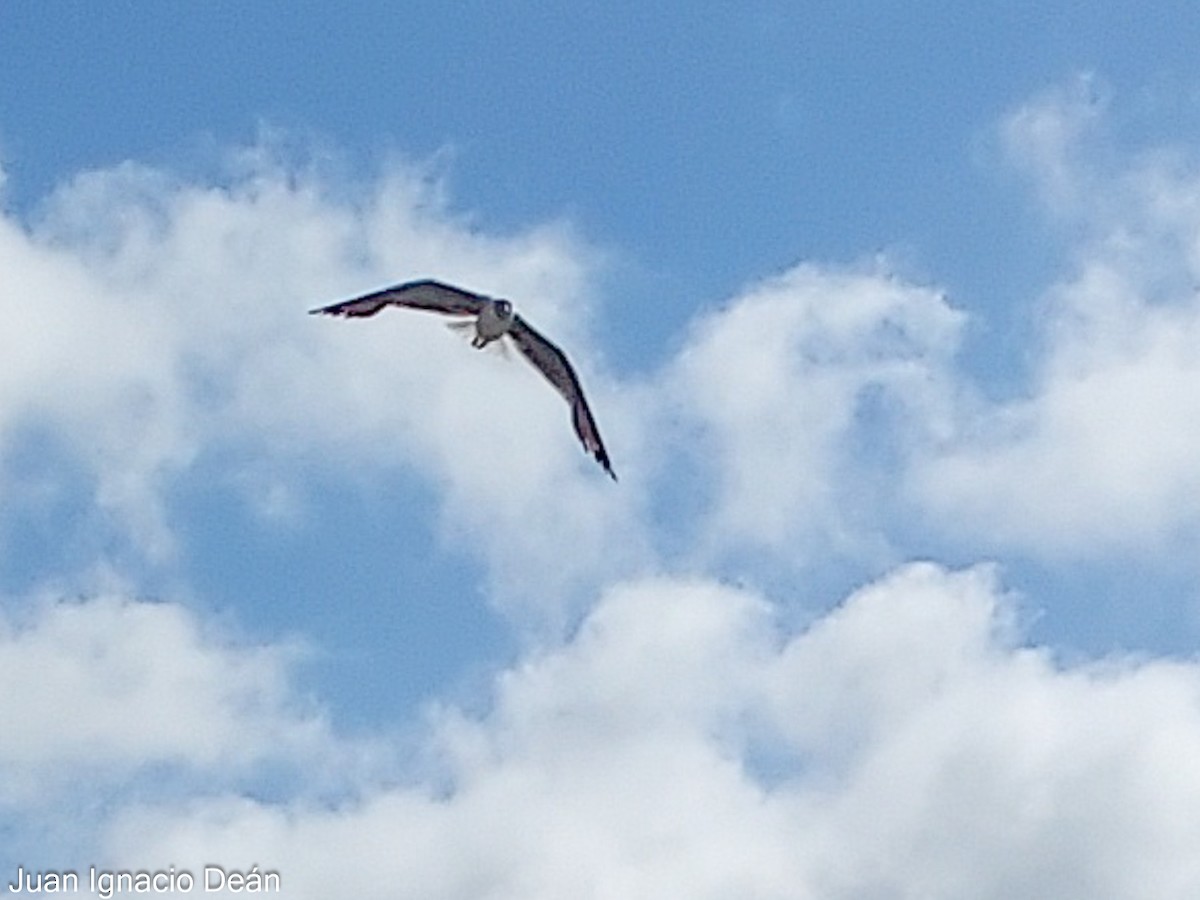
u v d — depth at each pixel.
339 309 9.66
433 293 9.91
